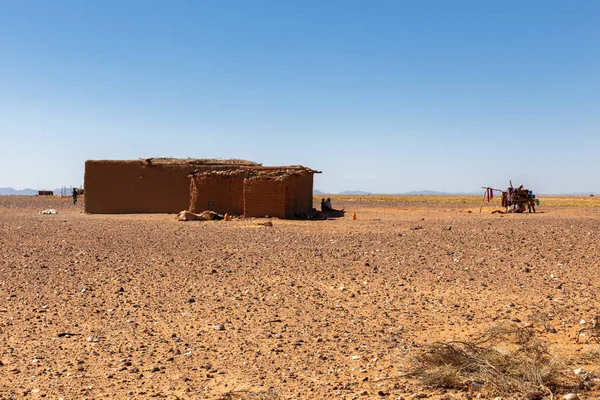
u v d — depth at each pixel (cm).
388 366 800
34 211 5378
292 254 1938
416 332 976
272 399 677
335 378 761
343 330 998
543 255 1827
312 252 1984
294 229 2919
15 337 966
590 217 3672
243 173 4003
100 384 747
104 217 4128
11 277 1526
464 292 1301
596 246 1998
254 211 3772
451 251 1961
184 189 4575
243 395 689
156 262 1783
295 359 845
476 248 2028
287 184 3788
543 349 792
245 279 1486
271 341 938
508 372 718
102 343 933
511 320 1038
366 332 983
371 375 767
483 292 1297
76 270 1639
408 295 1279
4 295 1299
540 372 702
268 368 807
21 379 764
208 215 3741
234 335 976
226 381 757
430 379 720
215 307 1182
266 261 1788
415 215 4303
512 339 905
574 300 1187
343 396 695
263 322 1060
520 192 4478
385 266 1672
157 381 759
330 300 1241
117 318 1097
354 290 1339
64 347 911
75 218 4050
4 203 7819
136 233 2781
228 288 1374
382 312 1126
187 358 855
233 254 1959
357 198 12000
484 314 1094
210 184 4044
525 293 1274
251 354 871
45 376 777
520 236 2369
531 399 656
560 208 5512
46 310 1160
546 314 1070
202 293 1320
